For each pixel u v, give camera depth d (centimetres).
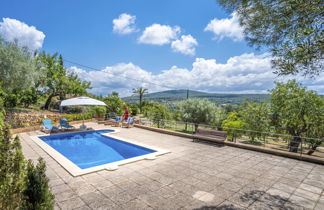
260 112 1448
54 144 1027
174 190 420
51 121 1366
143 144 892
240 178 496
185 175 512
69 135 1182
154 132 1241
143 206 351
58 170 542
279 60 296
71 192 406
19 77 1300
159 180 476
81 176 498
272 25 305
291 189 435
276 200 383
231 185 452
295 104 1191
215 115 1916
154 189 424
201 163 618
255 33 334
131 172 532
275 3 287
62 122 1298
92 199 376
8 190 234
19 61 1293
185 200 376
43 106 2406
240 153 747
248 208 351
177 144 900
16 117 1321
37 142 901
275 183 468
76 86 2408
